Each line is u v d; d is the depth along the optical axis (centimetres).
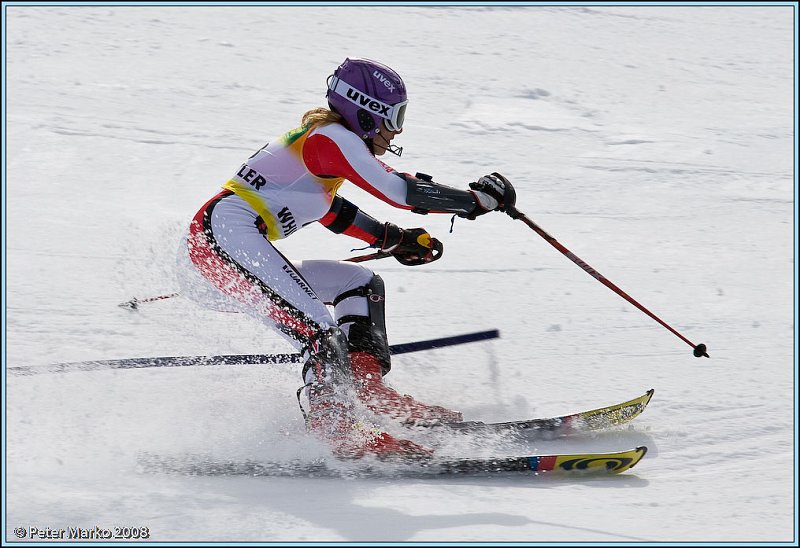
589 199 2569
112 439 1283
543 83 3616
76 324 1683
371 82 1347
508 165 2759
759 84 3922
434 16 4403
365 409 1345
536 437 1388
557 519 1097
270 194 1339
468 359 1684
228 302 1373
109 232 2092
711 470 1297
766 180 2814
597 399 1541
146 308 1773
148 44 3562
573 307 1931
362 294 1439
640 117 3347
